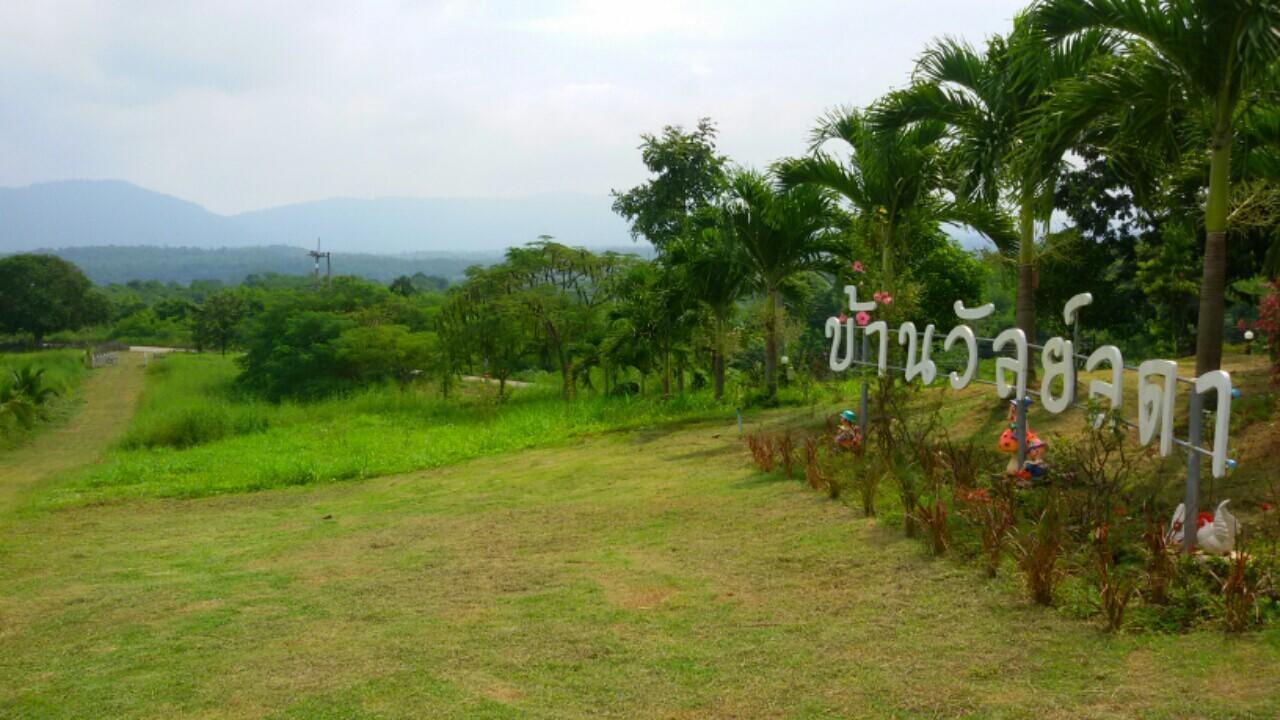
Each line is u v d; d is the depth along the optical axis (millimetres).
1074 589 5102
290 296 40156
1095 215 20828
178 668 5281
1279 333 7742
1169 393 5379
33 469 19484
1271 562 4930
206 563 8500
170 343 80375
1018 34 8219
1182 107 7434
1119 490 6453
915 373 8797
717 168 27219
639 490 10164
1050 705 3809
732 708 4098
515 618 5754
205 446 20422
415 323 43781
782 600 5648
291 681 4887
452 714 4250
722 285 18750
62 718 4578
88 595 7375
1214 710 3572
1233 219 9812
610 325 24094
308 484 13812
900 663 4438
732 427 15008
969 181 10250
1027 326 10711
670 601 5855
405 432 20156
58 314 82000
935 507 6801
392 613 6148
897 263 12844
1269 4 6305
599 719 4094
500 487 11672
